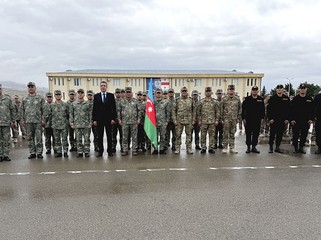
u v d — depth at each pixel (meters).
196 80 40.16
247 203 4.05
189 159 7.02
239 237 3.06
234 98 7.74
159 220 3.49
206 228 3.28
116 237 3.07
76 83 39.12
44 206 3.97
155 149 7.79
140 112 8.04
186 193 4.48
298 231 3.20
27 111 7.16
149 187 4.80
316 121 7.58
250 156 7.38
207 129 7.94
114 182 5.09
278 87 7.75
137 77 39.53
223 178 5.32
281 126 7.80
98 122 7.30
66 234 3.14
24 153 8.02
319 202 4.10
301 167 6.18
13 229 3.28
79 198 4.28
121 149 8.20
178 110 7.71
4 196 4.38
